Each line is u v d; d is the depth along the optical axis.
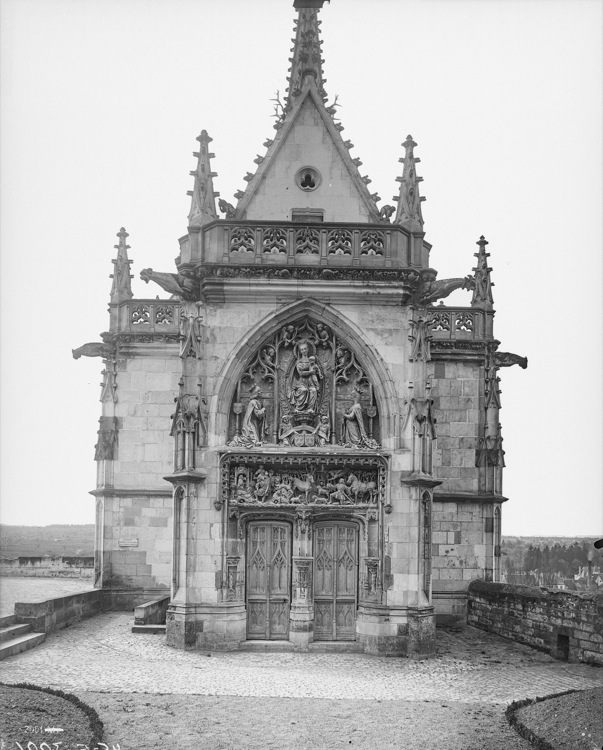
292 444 31.45
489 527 40.69
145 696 23.38
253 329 31.56
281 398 31.80
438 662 29.30
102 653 29.34
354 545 31.44
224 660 28.72
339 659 29.39
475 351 41.62
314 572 31.30
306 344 31.78
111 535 41.50
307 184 35.44
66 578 59.59
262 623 31.12
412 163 33.06
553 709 22.14
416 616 30.14
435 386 41.50
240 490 31.20
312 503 31.17
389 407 31.34
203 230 32.12
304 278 31.39
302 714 22.08
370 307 31.78
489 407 41.44
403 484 30.94
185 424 30.89
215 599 30.48
